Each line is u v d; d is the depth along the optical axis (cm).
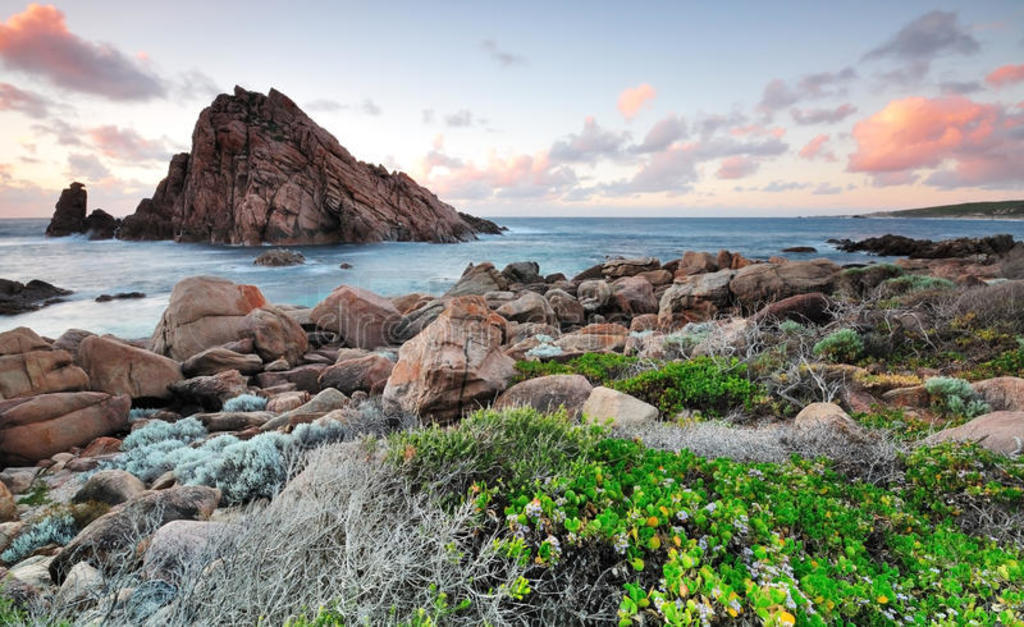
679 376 843
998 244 4456
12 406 842
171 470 699
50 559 461
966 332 995
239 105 7412
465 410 788
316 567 254
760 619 224
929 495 417
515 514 282
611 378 972
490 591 251
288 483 373
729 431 566
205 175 7069
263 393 1127
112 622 238
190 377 1200
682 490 322
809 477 406
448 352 820
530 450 372
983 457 436
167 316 1428
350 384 1129
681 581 229
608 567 269
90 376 1079
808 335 1067
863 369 859
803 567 271
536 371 922
